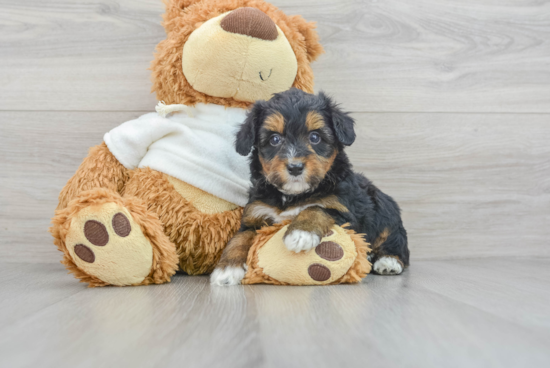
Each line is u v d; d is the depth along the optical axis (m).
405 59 0.91
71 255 0.63
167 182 0.72
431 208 0.92
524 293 0.61
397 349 0.42
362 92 0.90
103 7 0.87
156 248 0.66
